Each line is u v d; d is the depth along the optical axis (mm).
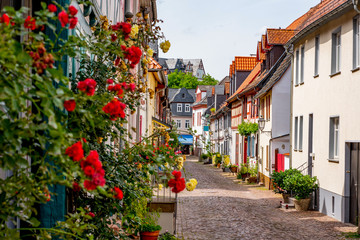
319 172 18062
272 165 27250
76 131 2820
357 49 14641
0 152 2184
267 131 28578
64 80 2330
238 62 44875
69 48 2826
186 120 96500
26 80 2191
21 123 2221
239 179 35156
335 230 13766
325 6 19188
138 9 17766
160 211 10531
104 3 8039
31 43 2492
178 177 3814
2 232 2424
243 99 38500
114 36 4211
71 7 2473
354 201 14812
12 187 2357
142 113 21188
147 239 8383
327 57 17391
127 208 5238
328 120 17094
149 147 4312
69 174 2348
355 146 14742
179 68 163125
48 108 2176
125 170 5008
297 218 16203
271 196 23500
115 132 4652
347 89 15227
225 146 50812
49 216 3924
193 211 17750
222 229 13875
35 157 2400
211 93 75750
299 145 21203
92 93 2602
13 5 3736
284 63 28094
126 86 3598
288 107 27266
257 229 13914
